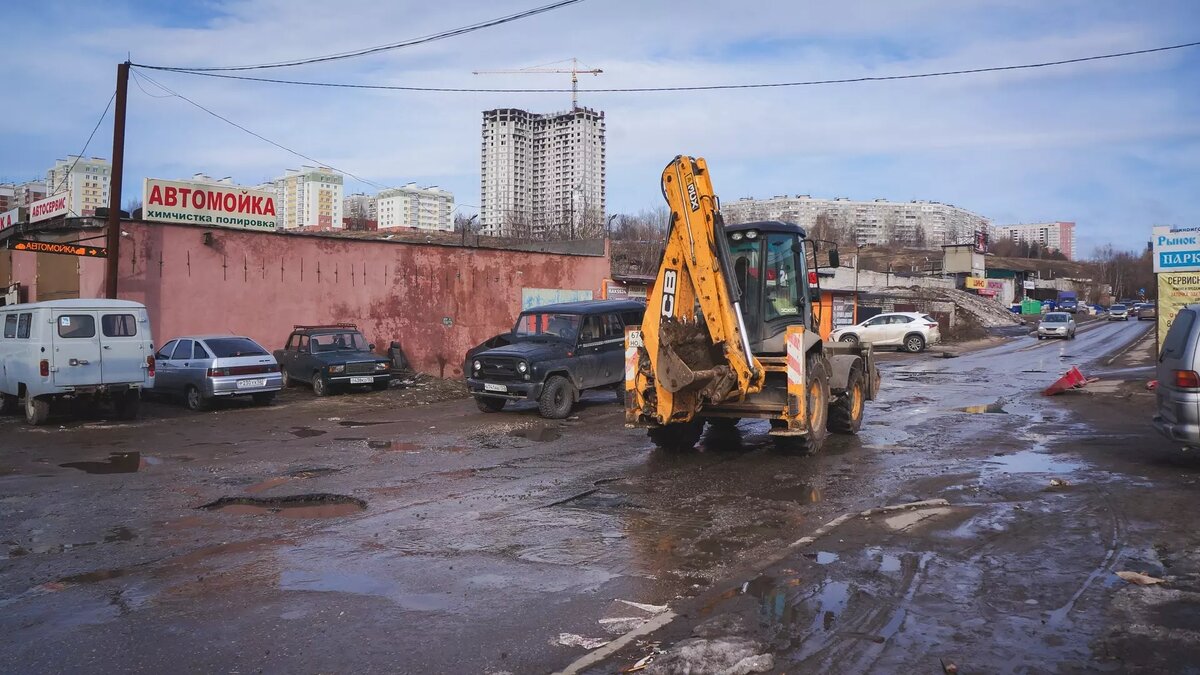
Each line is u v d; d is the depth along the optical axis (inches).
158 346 729.0
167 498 319.0
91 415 617.0
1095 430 468.8
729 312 372.2
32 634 178.1
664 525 268.1
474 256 952.9
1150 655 157.5
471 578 214.1
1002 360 1154.7
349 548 244.7
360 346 771.4
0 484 349.4
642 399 399.9
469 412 613.9
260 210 819.4
